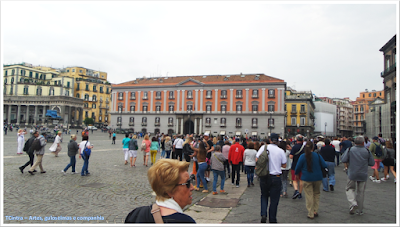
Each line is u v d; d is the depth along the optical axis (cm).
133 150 1499
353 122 13312
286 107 7650
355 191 728
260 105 6444
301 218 654
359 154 674
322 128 9231
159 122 7131
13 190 842
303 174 665
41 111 8425
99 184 989
